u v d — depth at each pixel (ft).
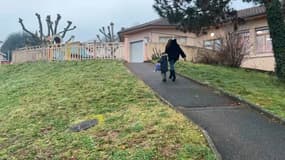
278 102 46.75
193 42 120.67
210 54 97.35
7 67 96.63
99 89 54.70
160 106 43.73
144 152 30.68
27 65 94.43
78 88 57.16
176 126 34.88
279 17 67.67
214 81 61.41
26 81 70.49
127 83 57.47
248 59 105.91
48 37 135.54
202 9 71.92
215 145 32.19
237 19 77.20
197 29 73.87
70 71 75.20
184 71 72.02
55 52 97.81
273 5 67.72
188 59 98.37
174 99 49.39
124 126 37.19
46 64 90.17
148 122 36.88
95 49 96.27
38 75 76.18
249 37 107.34
